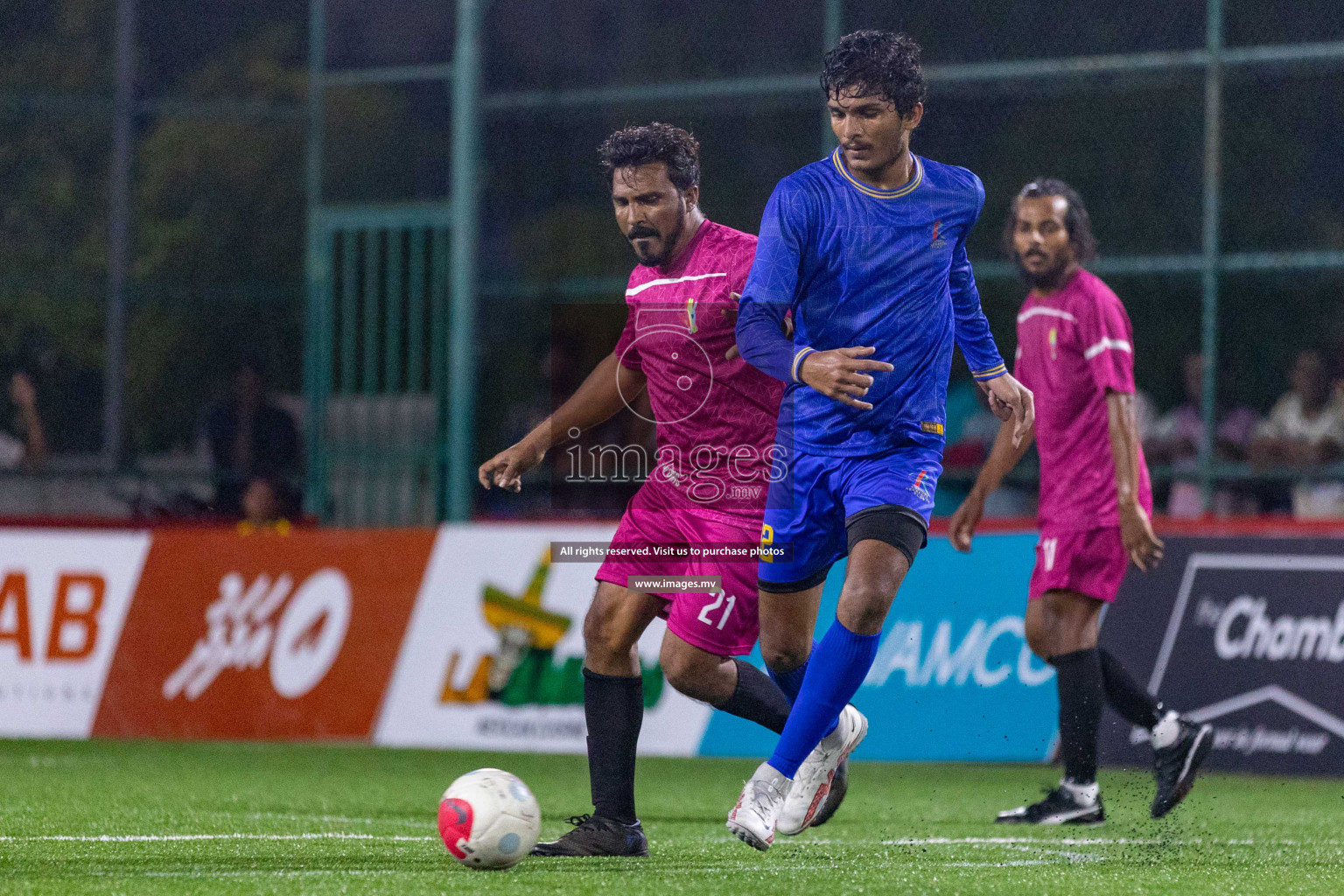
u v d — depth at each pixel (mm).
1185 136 31844
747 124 34688
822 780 14523
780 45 37344
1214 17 30094
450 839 12797
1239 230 32438
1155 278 32281
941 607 25828
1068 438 19000
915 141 32375
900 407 13766
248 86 42688
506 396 34844
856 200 13742
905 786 24047
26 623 28922
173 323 37062
